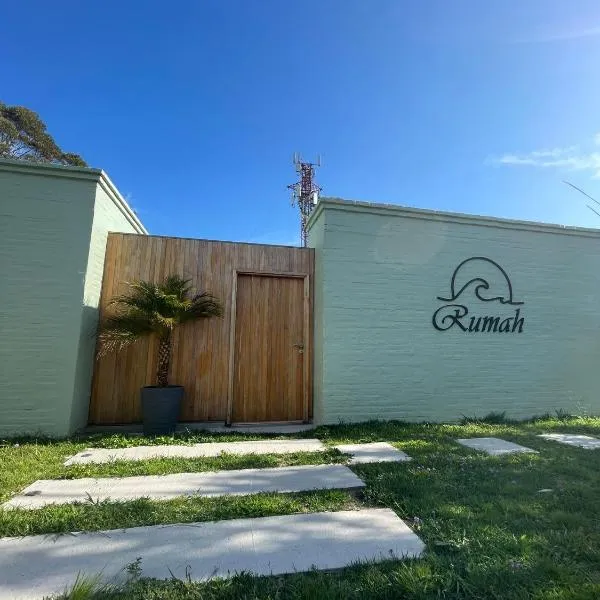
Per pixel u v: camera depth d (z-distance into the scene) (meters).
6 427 4.63
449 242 6.27
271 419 5.85
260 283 6.14
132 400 5.44
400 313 5.95
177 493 2.91
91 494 2.88
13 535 2.23
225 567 1.92
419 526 2.36
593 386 6.57
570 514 2.48
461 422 5.84
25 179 5.01
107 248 5.65
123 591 1.70
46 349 4.80
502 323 6.32
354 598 1.69
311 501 2.75
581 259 6.81
